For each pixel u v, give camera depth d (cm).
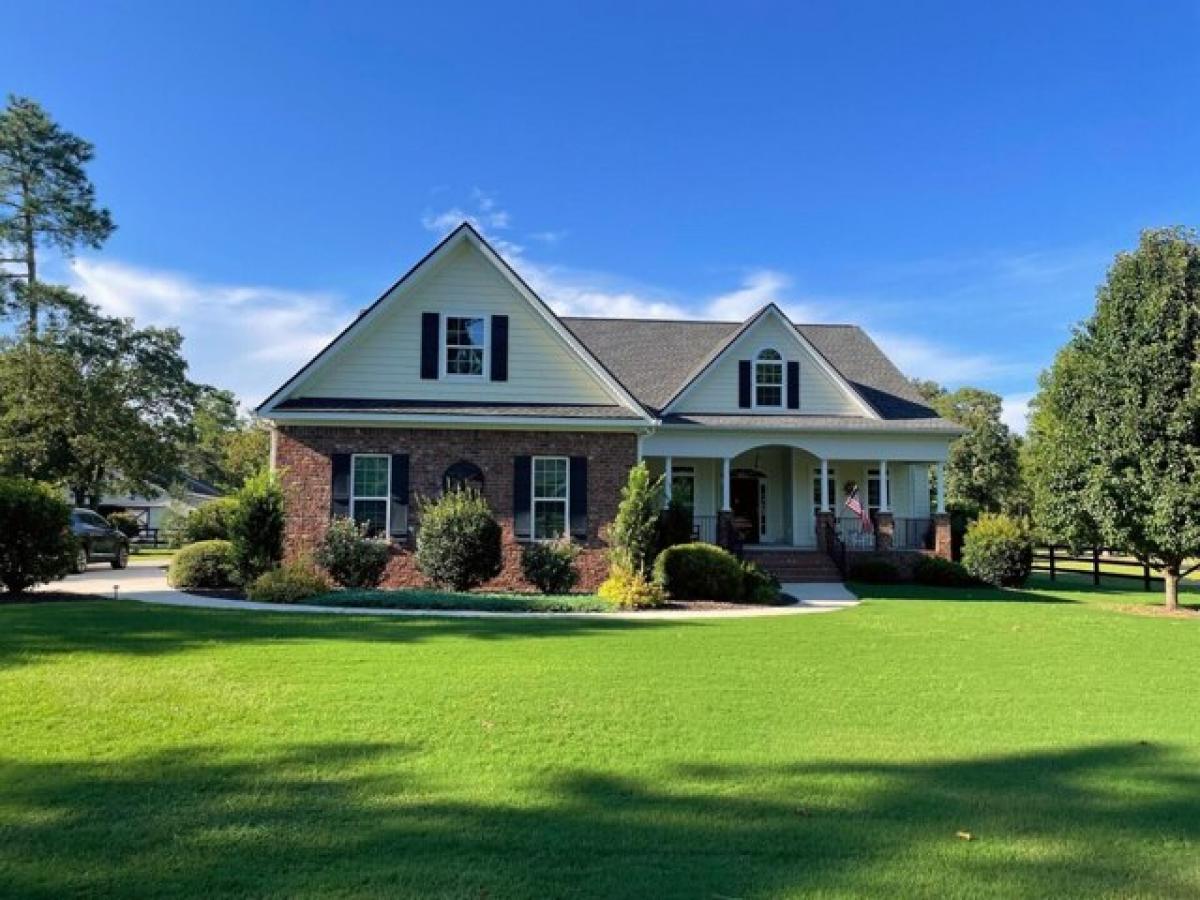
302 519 1866
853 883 397
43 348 3709
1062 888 395
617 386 2016
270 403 1869
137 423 3725
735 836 451
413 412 1895
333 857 415
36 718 658
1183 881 404
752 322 2638
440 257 1991
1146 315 1683
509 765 564
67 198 4162
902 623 1360
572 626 1253
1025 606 1725
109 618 1195
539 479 1961
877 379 2883
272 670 852
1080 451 1788
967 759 596
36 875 391
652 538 1716
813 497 2806
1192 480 1633
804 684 841
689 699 764
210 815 469
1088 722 704
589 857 421
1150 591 2323
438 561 1753
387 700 737
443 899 372
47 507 1552
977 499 5700
